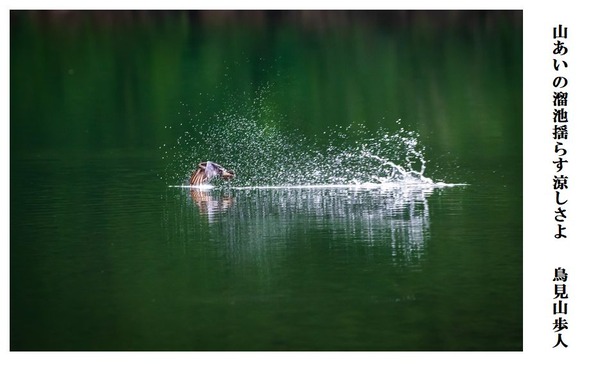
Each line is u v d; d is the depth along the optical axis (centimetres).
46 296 4219
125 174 7388
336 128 9075
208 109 10006
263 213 5831
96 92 10919
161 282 4409
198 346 3669
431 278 4422
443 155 8012
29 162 8025
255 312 3997
